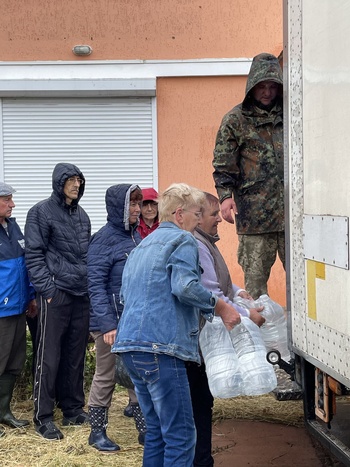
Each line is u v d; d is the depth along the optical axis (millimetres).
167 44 9977
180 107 10094
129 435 5582
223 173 5551
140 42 9969
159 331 3682
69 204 5754
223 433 5465
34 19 9883
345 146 3381
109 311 5031
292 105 4191
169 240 3783
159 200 4012
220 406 6078
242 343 4090
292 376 4285
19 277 5715
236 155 5586
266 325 4691
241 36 9969
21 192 10188
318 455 4953
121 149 10141
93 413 5270
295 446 5141
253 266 5660
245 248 5688
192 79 10047
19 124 10094
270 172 5562
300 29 4020
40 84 9875
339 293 3461
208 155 10125
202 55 10000
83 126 10117
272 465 4793
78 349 5898
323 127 3672
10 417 5832
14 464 5012
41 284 5586
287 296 4320
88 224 5895
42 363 5590
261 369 4000
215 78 10047
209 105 10078
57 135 10117
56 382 5934
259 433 5445
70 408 5926
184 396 3719
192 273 3680
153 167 10141
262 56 5543
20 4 9859
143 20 9945
